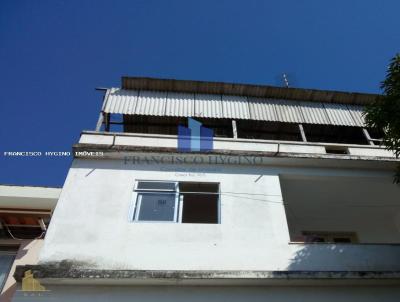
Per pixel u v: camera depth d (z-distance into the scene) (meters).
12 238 9.69
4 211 9.71
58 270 7.03
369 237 12.06
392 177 10.09
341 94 12.38
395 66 8.03
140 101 11.31
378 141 11.59
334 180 10.12
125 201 8.59
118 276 6.98
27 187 10.19
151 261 7.57
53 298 6.94
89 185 8.76
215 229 8.25
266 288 7.53
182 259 7.67
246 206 8.83
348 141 12.56
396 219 12.27
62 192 8.51
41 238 9.89
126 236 7.92
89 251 7.60
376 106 8.39
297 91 12.23
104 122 10.94
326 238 12.17
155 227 8.16
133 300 7.08
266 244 8.12
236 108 11.69
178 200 8.84
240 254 7.88
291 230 12.12
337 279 7.55
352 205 11.55
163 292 7.24
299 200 11.22
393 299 7.79
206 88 11.95
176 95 11.77
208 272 7.22
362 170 10.16
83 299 6.99
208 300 7.22
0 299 8.33
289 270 7.72
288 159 9.77
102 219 8.16
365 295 7.76
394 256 8.26
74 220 8.05
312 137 12.46
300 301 7.46
